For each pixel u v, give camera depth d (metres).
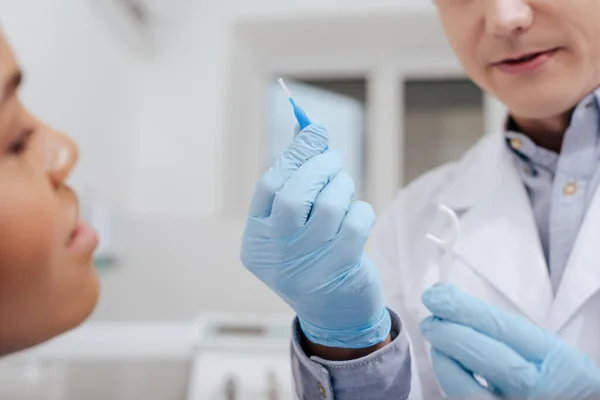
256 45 2.20
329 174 0.59
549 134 0.84
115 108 1.82
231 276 1.72
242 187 2.11
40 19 1.42
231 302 1.70
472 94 2.25
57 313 0.49
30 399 1.28
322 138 0.62
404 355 0.61
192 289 1.71
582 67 0.69
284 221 0.56
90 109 1.67
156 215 1.81
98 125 1.71
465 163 1.06
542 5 0.66
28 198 0.46
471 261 0.85
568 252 0.79
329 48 2.22
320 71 2.28
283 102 2.30
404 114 2.27
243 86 2.17
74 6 1.59
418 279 0.91
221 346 1.28
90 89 1.67
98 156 1.70
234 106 2.05
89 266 0.54
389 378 0.60
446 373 0.67
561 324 0.74
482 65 0.77
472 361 0.64
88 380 1.38
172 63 1.99
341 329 0.60
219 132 1.93
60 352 1.37
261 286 1.70
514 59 0.72
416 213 1.01
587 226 0.76
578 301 0.73
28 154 0.49
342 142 2.28
